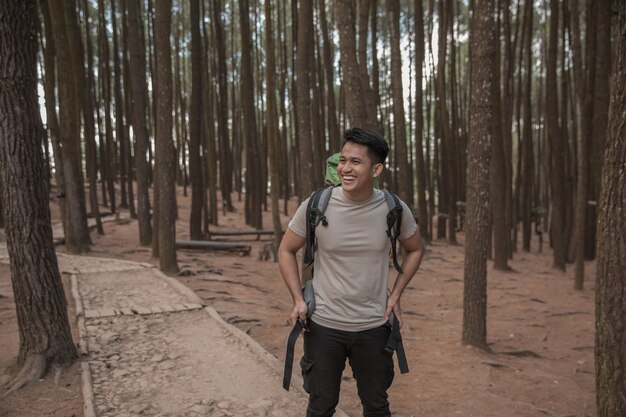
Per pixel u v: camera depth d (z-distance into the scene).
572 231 13.44
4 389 3.74
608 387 2.12
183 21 22.00
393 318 2.16
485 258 5.69
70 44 11.61
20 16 3.79
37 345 4.03
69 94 10.58
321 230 2.10
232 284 8.14
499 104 11.07
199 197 12.52
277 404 3.49
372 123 9.44
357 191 2.05
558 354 6.15
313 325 2.15
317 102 13.20
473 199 5.62
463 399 4.29
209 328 5.29
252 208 17.25
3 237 11.49
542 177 26.25
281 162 24.95
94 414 3.28
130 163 17.62
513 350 5.99
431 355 5.49
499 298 8.78
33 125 3.99
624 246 2.05
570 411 4.39
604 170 2.13
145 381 3.88
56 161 11.21
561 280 10.47
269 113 8.57
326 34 12.14
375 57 13.20
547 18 19.19
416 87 13.25
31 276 4.01
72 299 6.59
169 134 8.41
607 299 2.11
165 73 8.26
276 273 9.74
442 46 13.48
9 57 3.78
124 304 6.28
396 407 4.06
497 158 11.20
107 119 17.69
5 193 3.97
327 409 2.22
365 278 2.10
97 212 13.86
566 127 13.82
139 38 11.71
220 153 20.81
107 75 17.33
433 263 11.93
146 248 11.84
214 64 19.08
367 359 2.15
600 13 9.99
